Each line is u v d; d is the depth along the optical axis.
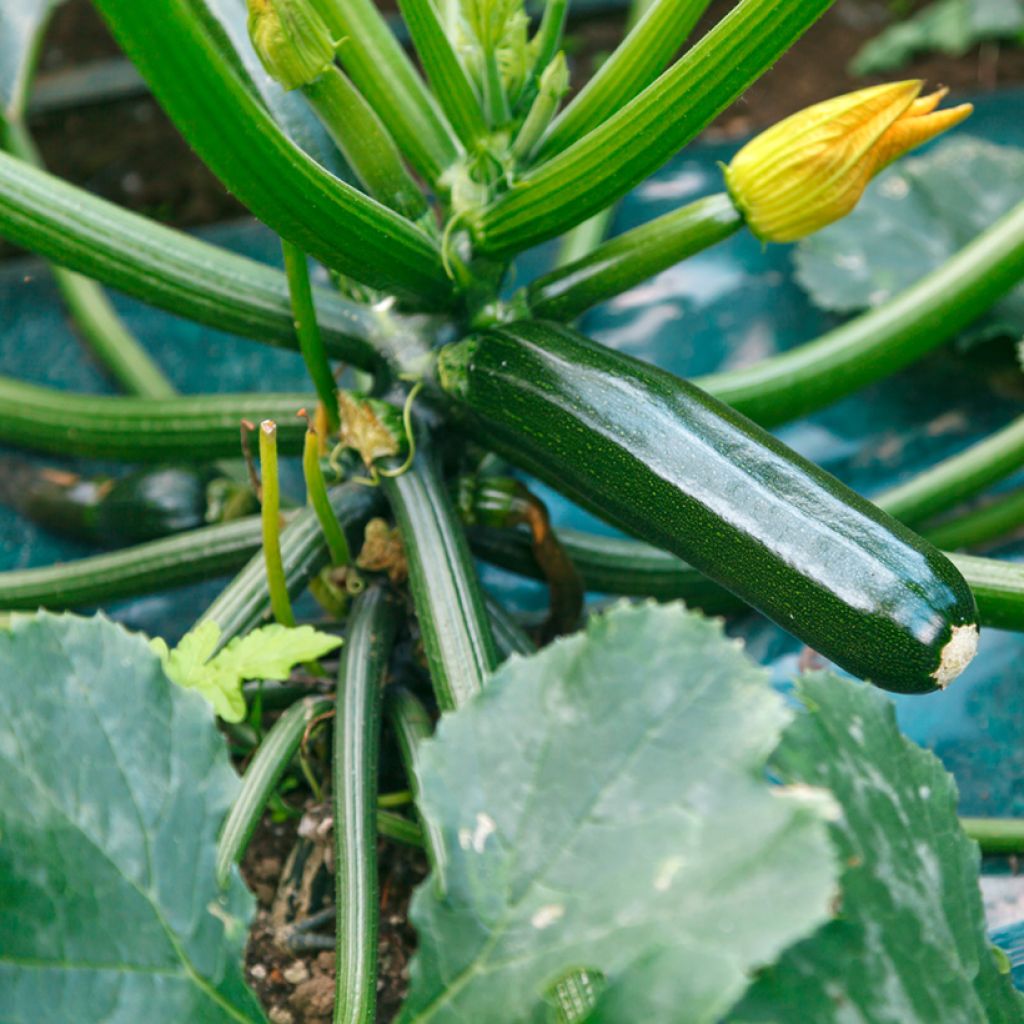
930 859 0.58
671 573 0.84
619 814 0.53
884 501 0.87
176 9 0.59
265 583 0.75
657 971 0.51
